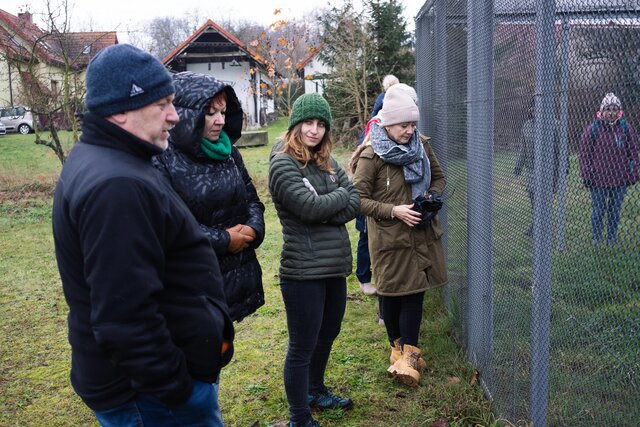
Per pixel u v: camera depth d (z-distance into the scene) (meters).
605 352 1.92
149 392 1.74
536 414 2.52
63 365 4.21
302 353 3.05
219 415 2.03
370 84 16.58
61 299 5.70
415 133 3.68
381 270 3.63
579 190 2.00
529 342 2.61
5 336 4.78
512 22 2.68
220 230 2.50
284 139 3.09
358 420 3.29
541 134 2.30
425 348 4.10
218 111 2.49
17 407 3.61
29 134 29.70
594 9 1.83
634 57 1.62
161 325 1.71
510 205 2.81
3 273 6.66
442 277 3.69
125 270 1.63
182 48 30.19
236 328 4.74
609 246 1.83
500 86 2.92
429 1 5.04
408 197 3.68
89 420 3.46
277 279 6.06
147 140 1.81
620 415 1.86
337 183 3.14
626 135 1.69
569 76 2.03
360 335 4.47
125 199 1.66
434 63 5.06
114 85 1.74
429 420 3.20
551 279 2.30
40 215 10.20
